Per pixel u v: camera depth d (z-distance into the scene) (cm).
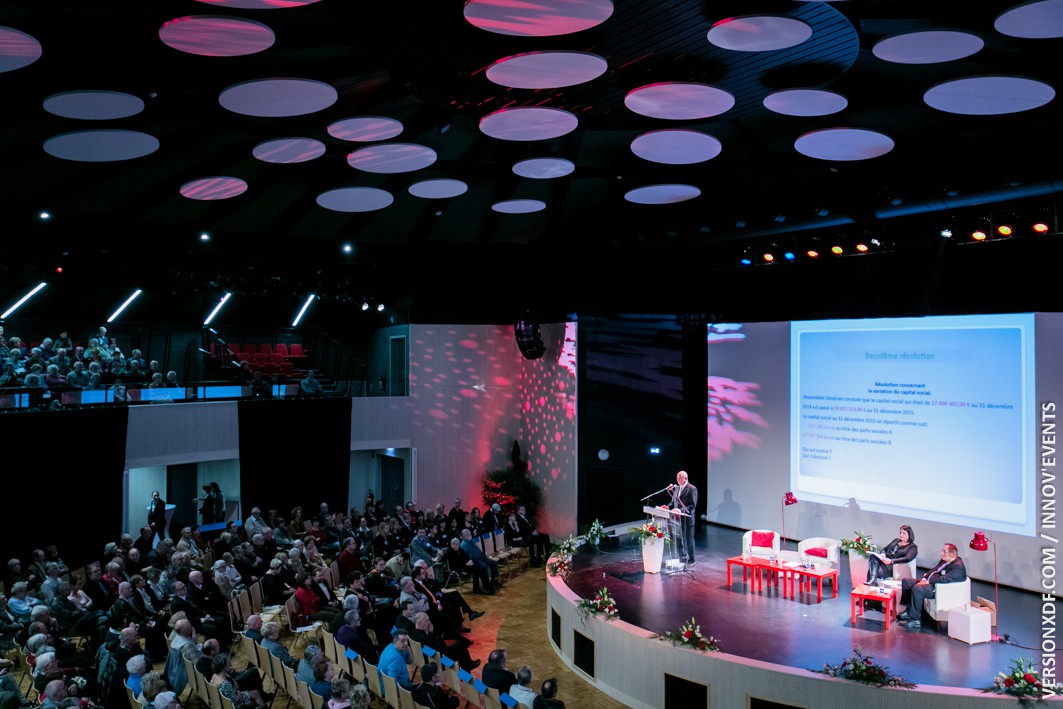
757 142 1161
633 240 1579
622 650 1023
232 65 830
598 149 1249
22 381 1316
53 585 1052
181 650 878
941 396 1285
